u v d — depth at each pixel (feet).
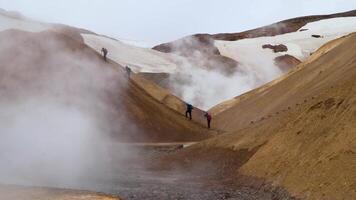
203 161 114.73
